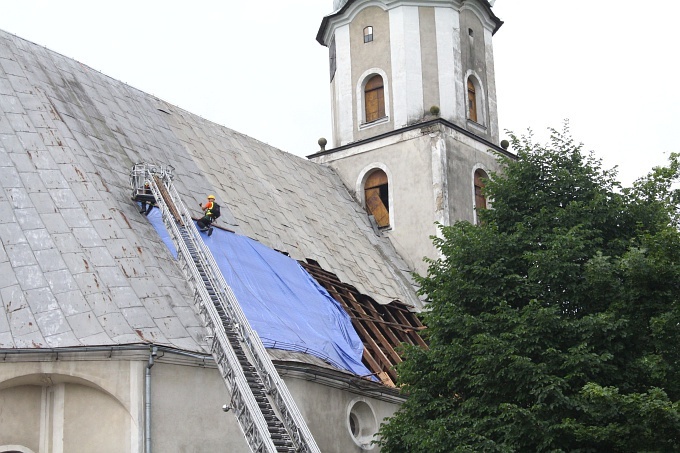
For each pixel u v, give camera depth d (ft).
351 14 159.43
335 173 155.22
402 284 137.28
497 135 162.91
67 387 83.76
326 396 99.66
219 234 108.47
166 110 130.31
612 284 84.74
